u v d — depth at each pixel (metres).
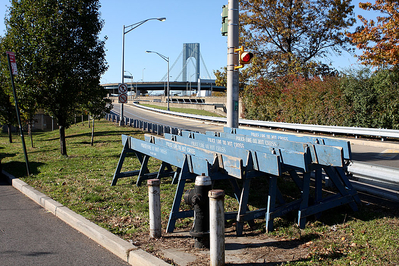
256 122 26.66
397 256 3.78
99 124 30.94
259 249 4.32
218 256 3.74
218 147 6.27
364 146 16.16
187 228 5.27
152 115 47.44
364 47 19.66
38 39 11.18
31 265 4.12
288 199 6.38
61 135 12.82
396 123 18.38
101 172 9.48
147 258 3.97
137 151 8.23
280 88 29.05
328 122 21.75
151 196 4.79
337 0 28.08
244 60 8.41
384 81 18.64
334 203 5.32
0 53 12.52
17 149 16.77
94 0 12.74
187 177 5.37
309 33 30.28
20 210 6.62
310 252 4.08
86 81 12.60
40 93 11.38
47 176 9.20
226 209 5.94
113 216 5.82
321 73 29.55
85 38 12.09
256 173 5.16
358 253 3.91
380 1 18.59
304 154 4.95
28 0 11.33
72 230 5.46
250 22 30.58
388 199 5.91
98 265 4.14
